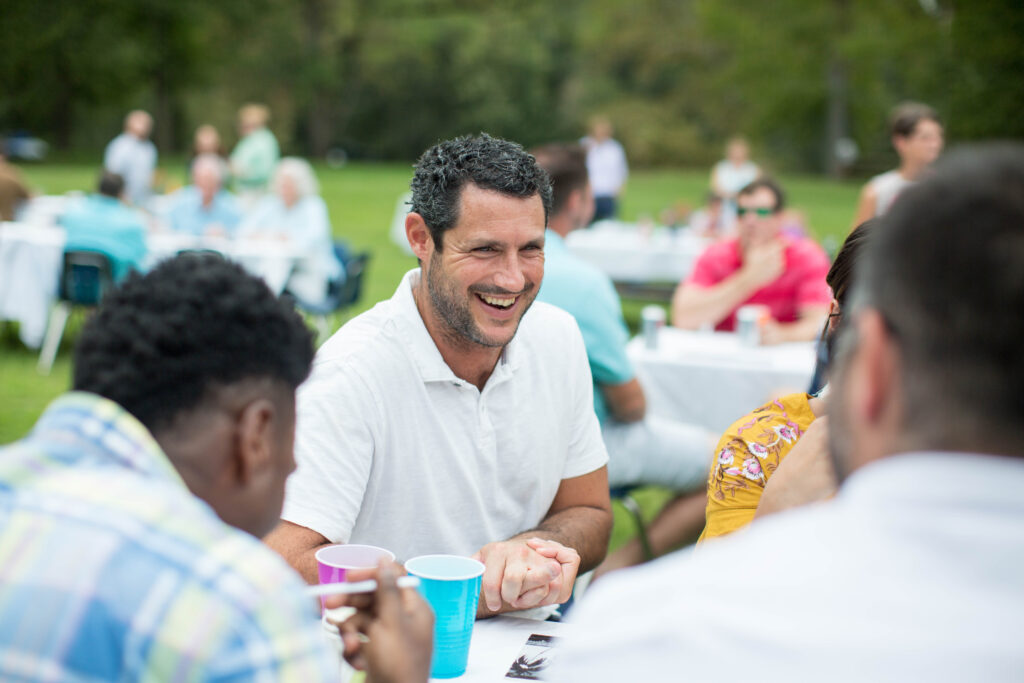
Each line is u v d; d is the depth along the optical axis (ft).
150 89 107.76
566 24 129.08
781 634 2.02
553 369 6.10
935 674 1.92
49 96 98.27
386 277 32.37
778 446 5.14
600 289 9.36
